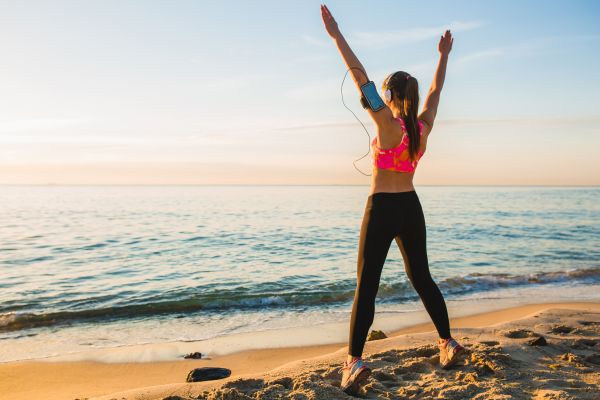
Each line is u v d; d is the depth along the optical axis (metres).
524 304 7.89
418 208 2.81
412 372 3.31
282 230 22.53
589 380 3.09
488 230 22.95
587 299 8.34
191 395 3.05
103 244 17.12
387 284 9.42
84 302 8.48
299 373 3.35
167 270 11.90
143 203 55.06
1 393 4.20
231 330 6.48
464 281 10.15
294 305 8.13
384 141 2.67
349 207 46.94
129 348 5.68
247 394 2.92
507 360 3.42
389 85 2.73
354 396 2.82
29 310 7.91
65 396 4.05
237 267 12.38
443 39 3.14
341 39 2.63
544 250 15.90
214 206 48.34
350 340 2.83
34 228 23.06
